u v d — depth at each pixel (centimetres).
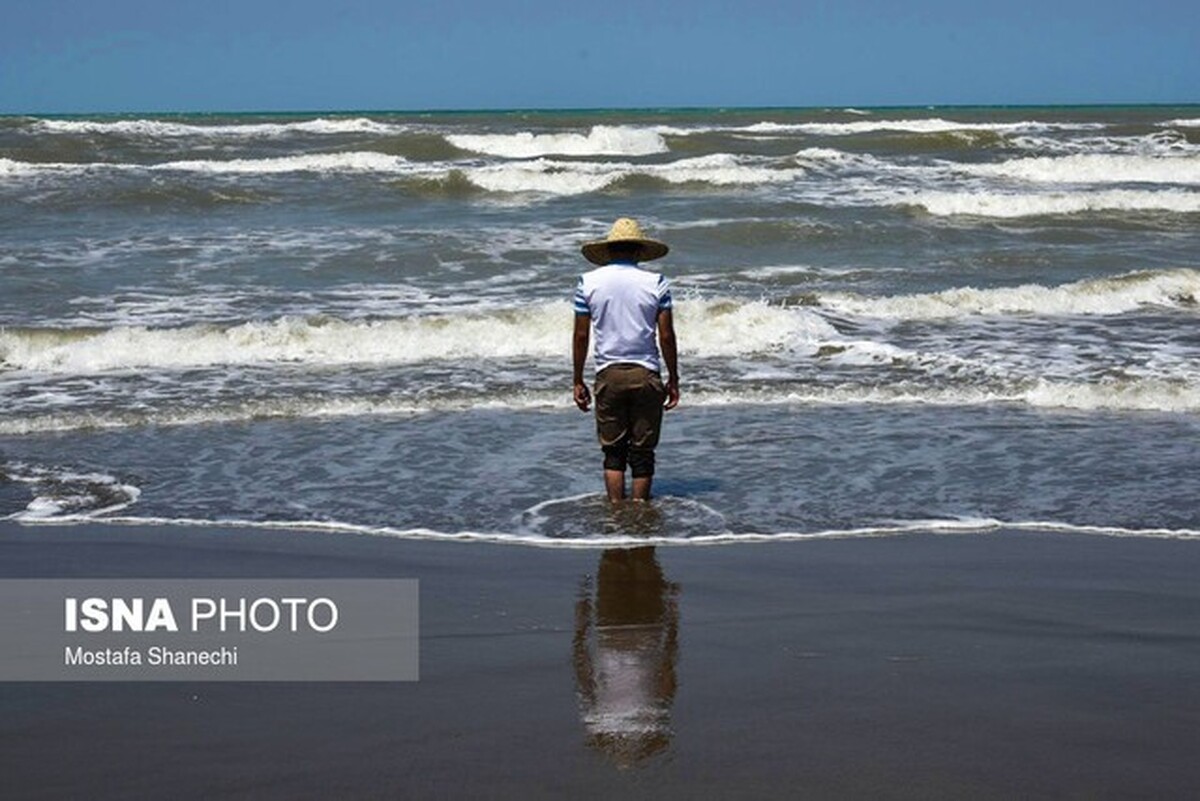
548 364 1658
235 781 541
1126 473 1145
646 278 1019
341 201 2986
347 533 972
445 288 2062
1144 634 746
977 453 1216
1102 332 1827
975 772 549
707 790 531
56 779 543
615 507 1034
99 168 3422
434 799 523
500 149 4244
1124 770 552
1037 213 2942
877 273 2259
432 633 748
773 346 1744
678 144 4419
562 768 554
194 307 1912
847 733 593
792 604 805
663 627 760
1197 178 3647
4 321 1803
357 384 1531
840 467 1168
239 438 1281
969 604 805
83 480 1123
